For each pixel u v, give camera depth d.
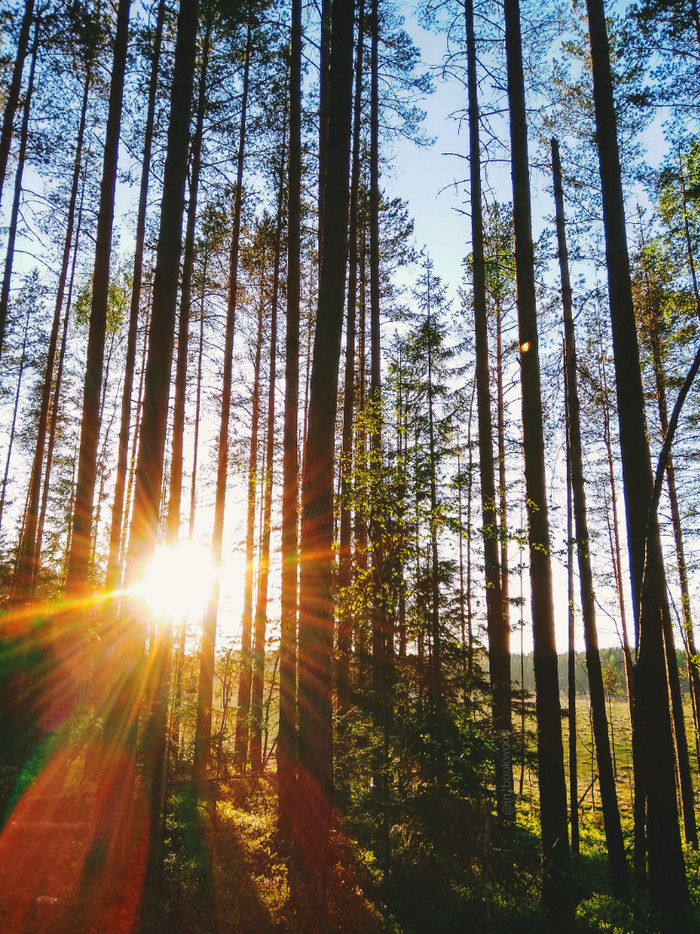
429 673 7.67
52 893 6.27
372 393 9.45
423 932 6.48
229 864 7.46
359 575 7.91
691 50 10.06
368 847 7.95
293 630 9.54
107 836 6.81
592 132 11.68
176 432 13.38
